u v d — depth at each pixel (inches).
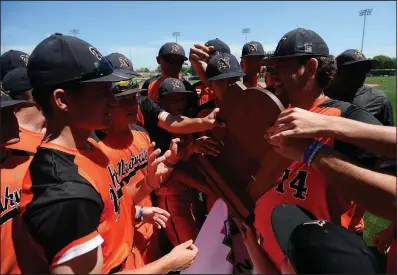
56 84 42.3
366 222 74.4
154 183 65.7
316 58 54.6
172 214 87.7
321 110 56.1
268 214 54.7
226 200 55.3
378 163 45.9
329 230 43.7
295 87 56.6
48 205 37.8
